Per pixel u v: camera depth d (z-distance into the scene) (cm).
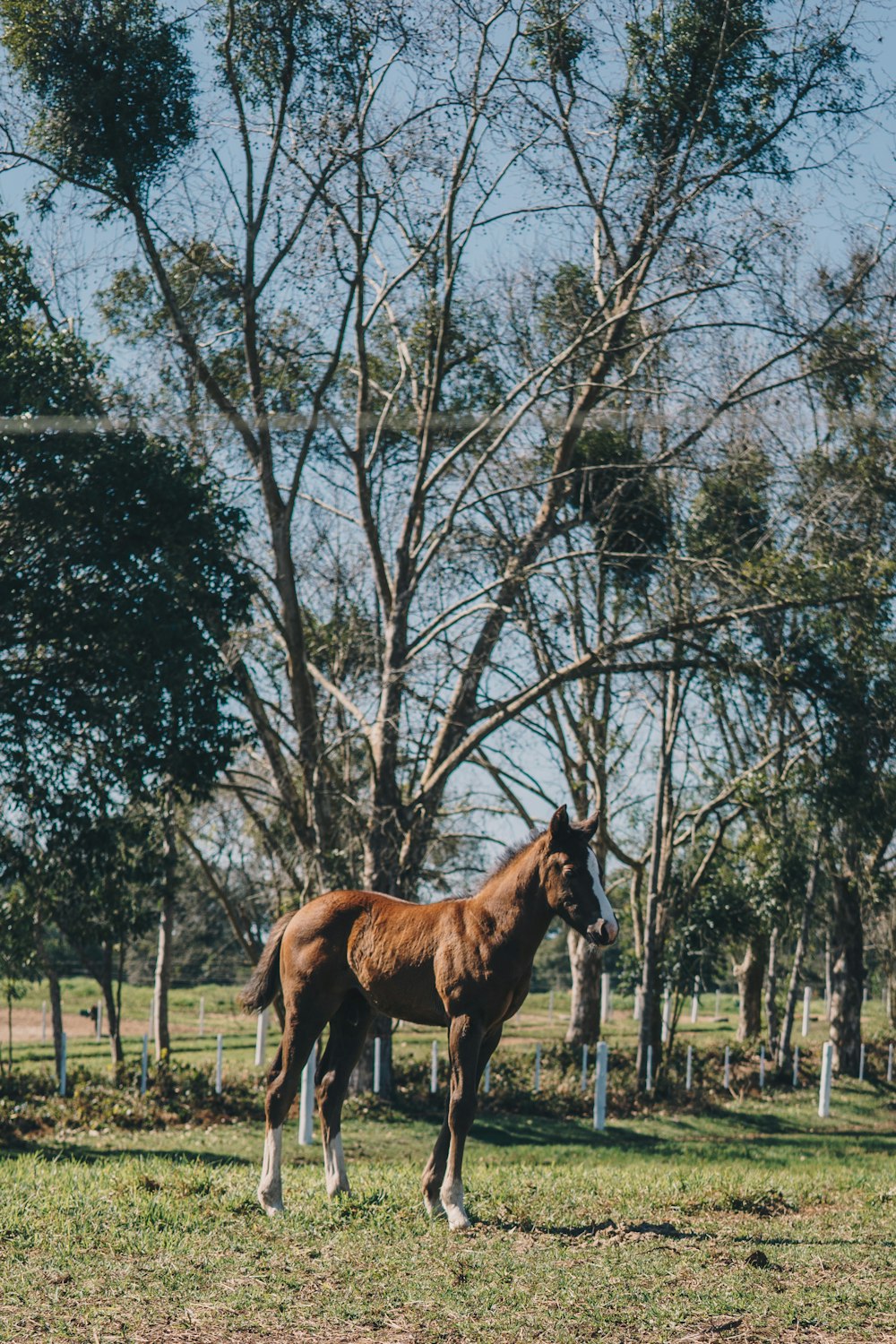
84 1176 1144
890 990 4931
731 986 7706
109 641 1792
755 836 2634
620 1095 2762
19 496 1777
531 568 2336
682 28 2280
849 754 2297
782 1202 1059
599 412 2406
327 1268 759
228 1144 1936
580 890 891
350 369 2761
